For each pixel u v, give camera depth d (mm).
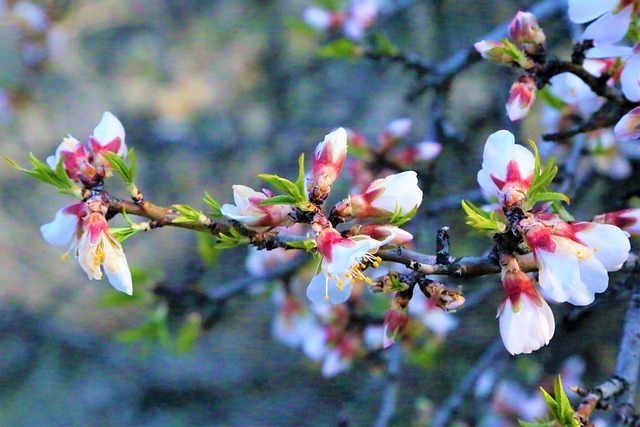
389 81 2480
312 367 2262
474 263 1091
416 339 1392
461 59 1298
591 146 1275
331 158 1091
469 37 1979
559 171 1256
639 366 1129
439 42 1942
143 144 2746
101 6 2908
